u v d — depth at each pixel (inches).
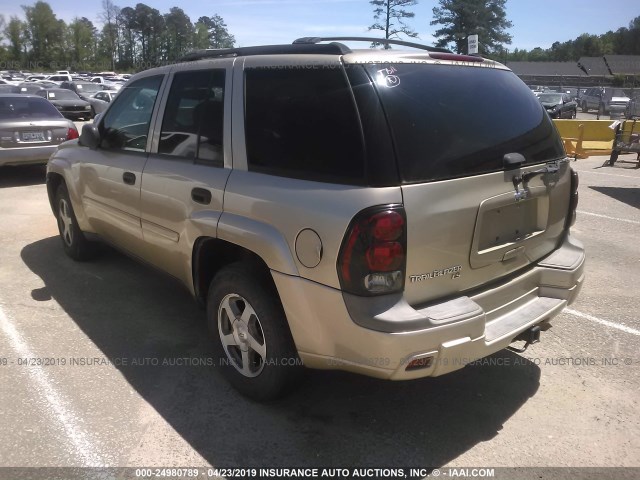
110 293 187.8
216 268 140.3
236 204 118.6
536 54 4943.4
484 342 106.1
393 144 99.6
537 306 124.4
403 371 99.7
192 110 138.6
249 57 126.8
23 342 153.4
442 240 103.0
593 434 117.4
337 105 105.4
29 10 3991.1
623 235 268.4
